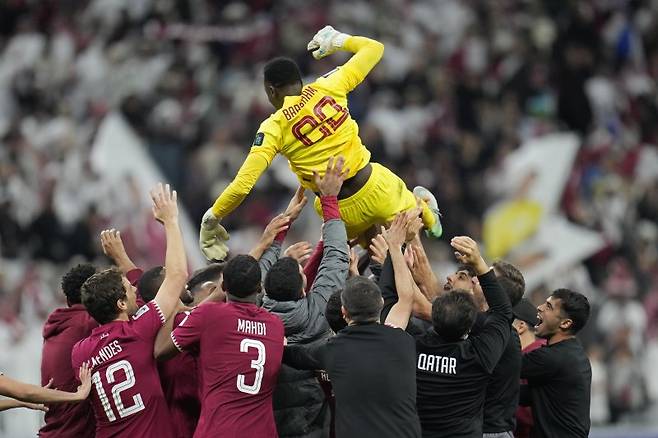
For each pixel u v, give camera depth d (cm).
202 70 5847
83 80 5984
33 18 6356
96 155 4809
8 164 5362
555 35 6047
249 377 2250
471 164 5425
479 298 2566
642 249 5303
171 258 2352
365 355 2222
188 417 2417
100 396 2297
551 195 4769
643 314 4878
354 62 2495
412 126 5541
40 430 2500
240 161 5331
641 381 4706
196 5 6103
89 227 5050
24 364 4425
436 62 5928
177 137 5494
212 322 2264
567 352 2591
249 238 4962
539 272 4672
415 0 6231
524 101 5778
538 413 2617
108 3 6281
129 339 2294
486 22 6094
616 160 5675
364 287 2252
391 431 2202
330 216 2423
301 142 2430
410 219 2411
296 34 5909
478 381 2333
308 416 2398
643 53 6338
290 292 2373
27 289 4772
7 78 6112
